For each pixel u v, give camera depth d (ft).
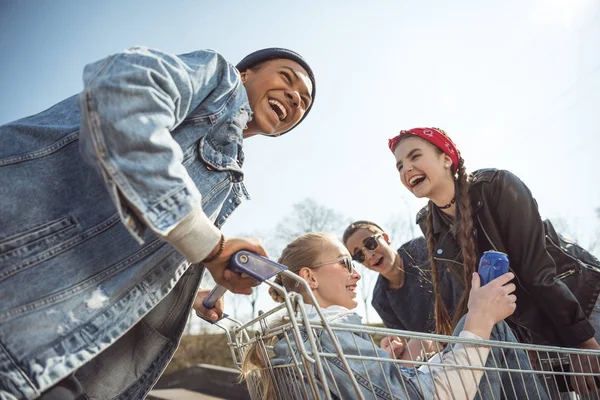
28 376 3.59
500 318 5.18
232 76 5.00
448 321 7.97
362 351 4.84
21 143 4.27
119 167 3.59
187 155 4.71
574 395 6.70
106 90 3.66
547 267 7.02
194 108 4.67
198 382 23.12
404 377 4.77
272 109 5.91
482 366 4.79
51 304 3.83
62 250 3.99
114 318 4.07
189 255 3.92
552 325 7.14
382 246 10.85
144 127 3.68
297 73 5.86
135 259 4.29
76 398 4.15
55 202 4.11
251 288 4.19
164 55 4.24
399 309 10.83
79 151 4.27
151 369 5.10
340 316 5.37
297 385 4.78
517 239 7.13
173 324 5.25
